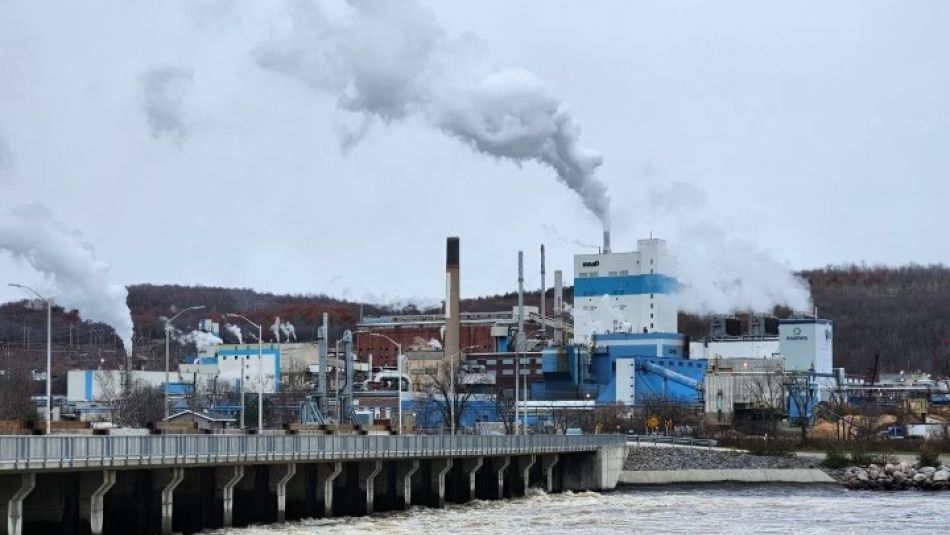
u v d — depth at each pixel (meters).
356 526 172.25
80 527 138.00
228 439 156.75
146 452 141.25
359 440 186.12
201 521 161.75
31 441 121.75
